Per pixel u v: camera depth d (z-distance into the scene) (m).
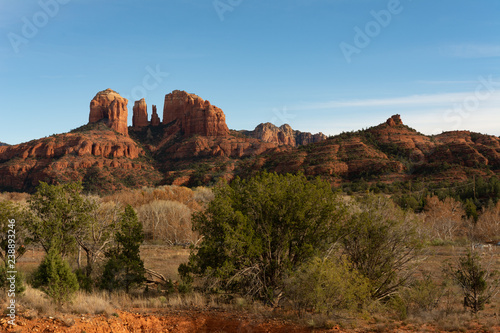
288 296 12.63
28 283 13.38
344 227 14.36
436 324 10.34
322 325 10.29
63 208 17.31
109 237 18.39
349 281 11.80
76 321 9.81
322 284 11.51
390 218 14.16
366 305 11.96
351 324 10.38
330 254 14.35
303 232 14.73
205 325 10.91
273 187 15.11
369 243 13.84
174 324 10.84
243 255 14.02
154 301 13.32
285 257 14.55
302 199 14.66
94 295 13.16
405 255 13.94
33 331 8.93
